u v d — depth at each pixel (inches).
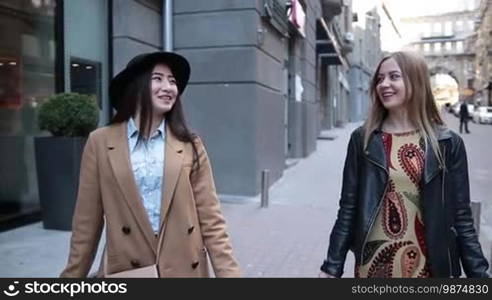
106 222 87.6
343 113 1596.9
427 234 91.0
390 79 96.4
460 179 93.9
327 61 1066.7
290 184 458.0
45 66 295.6
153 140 89.8
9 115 273.9
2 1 271.7
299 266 224.7
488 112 1601.9
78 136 255.9
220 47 394.3
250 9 386.3
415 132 95.7
